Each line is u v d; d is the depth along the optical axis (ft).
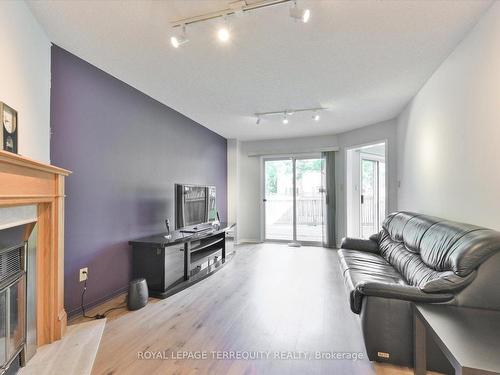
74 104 7.49
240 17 5.73
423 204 9.73
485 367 3.07
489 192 5.75
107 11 5.64
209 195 12.99
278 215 19.48
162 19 5.90
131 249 9.53
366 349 5.37
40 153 6.17
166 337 6.35
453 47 7.07
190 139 13.93
